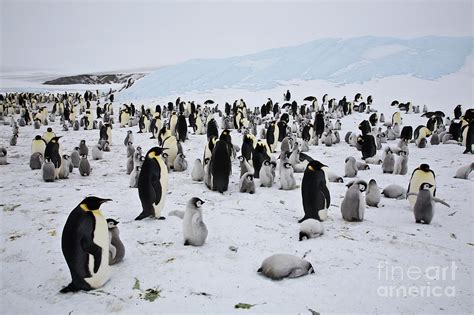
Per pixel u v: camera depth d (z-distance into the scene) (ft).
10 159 50.26
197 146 59.16
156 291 15.57
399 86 141.38
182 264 18.02
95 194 31.17
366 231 23.21
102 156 50.83
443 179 37.70
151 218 24.59
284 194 31.73
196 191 32.12
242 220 24.79
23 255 19.16
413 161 48.01
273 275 16.67
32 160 42.45
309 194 24.50
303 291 15.78
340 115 100.07
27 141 68.13
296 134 71.46
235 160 48.75
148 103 150.41
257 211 26.91
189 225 20.08
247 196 30.86
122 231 22.21
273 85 158.20
